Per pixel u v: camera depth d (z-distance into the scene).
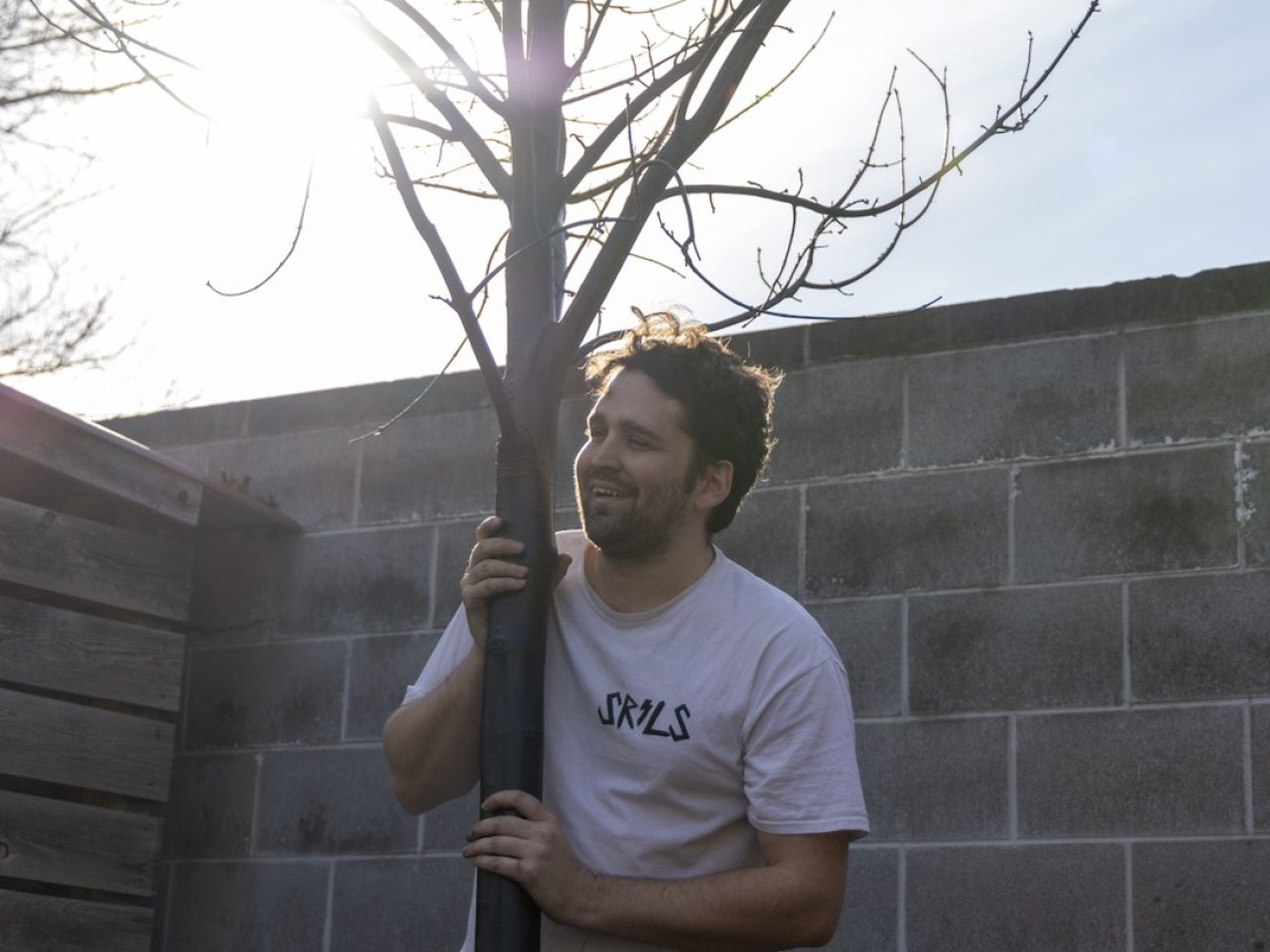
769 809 2.36
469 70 2.78
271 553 5.55
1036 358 4.59
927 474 4.64
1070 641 4.36
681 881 2.34
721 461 2.50
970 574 4.52
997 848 4.29
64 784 4.92
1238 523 4.26
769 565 4.75
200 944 5.26
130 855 5.04
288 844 5.23
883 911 4.36
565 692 2.50
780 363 4.89
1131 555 4.35
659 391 2.47
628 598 2.50
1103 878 4.16
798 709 2.39
